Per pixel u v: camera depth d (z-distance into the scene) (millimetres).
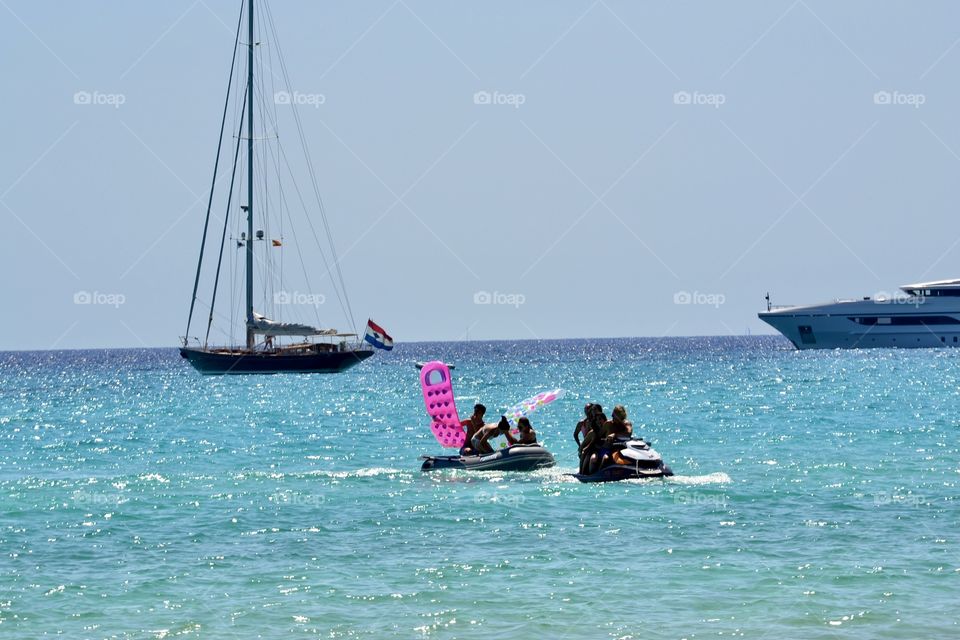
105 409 144250
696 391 161000
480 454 66562
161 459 78750
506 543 43312
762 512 49594
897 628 31234
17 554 42250
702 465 67625
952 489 56250
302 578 37719
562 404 135625
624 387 178000
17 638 30875
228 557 41344
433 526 47250
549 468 64812
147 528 47812
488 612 33188
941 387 161375
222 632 31406
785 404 128250
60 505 54656
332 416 124500
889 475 61969
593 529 45938
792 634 30750
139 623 32344
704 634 30875
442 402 68500
